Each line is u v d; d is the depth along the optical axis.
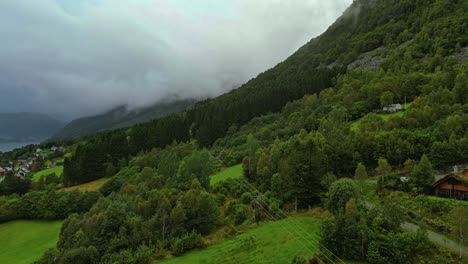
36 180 157.62
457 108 93.25
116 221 69.56
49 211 100.94
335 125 99.38
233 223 73.25
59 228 94.00
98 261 63.38
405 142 77.25
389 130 90.25
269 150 97.88
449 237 47.75
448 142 75.00
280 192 73.88
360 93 141.00
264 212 72.00
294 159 73.00
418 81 135.50
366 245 46.69
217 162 126.38
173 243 66.25
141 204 75.50
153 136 176.12
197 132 182.00
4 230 95.56
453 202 54.50
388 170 71.69
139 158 145.75
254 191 84.25
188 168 95.25
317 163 71.56
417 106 103.62
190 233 69.50
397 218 48.31
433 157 72.94
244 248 58.41
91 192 106.88
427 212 54.81
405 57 176.50
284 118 155.75
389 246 44.62
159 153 149.00
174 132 182.25
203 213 73.25
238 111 177.88
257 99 184.50
